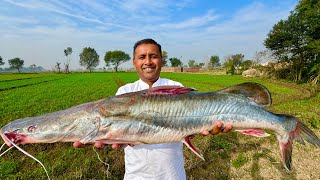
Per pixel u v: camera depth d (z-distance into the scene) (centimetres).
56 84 3334
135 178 327
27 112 1297
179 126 310
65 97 1916
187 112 313
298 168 697
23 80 4259
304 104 1565
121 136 296
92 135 290
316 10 3048
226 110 323
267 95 343
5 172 629
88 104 299
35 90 2519
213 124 319
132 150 329
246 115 327
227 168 687
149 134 303
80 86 2961
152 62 347
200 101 320
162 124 305
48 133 282
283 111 1349
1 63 12212
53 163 687
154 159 321
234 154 753
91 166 661
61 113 293
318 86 2586
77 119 288
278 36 3438
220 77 4506
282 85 3019
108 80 4097
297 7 3303
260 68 4297
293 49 3419
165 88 317
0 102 1642
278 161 723
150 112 304
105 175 612
